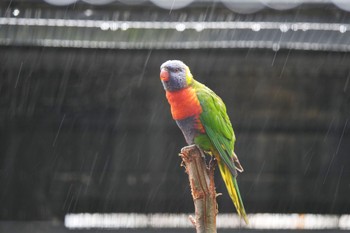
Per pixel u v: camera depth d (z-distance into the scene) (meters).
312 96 12.08
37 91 12.02
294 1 11.57
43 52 11.16
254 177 12.45
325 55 11.08
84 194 12.59
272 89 12.02
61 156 12.56
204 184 6.57
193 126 8.26
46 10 11.41
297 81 11.89
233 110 12.23
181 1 11.58
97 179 12.61
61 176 12.57
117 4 11.49
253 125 12.34
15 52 11.14
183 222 12.48
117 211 12.60
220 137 8.22
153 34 11.11
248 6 11.48
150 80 12.00
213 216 6.50
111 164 12.59
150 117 12.50
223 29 11.14
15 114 12.30
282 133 12.40
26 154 12.49
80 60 11.34
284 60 11.23
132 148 12.62
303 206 12.43
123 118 12.50
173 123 12.50
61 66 11.48
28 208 12.52
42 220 12.52
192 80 8.45
